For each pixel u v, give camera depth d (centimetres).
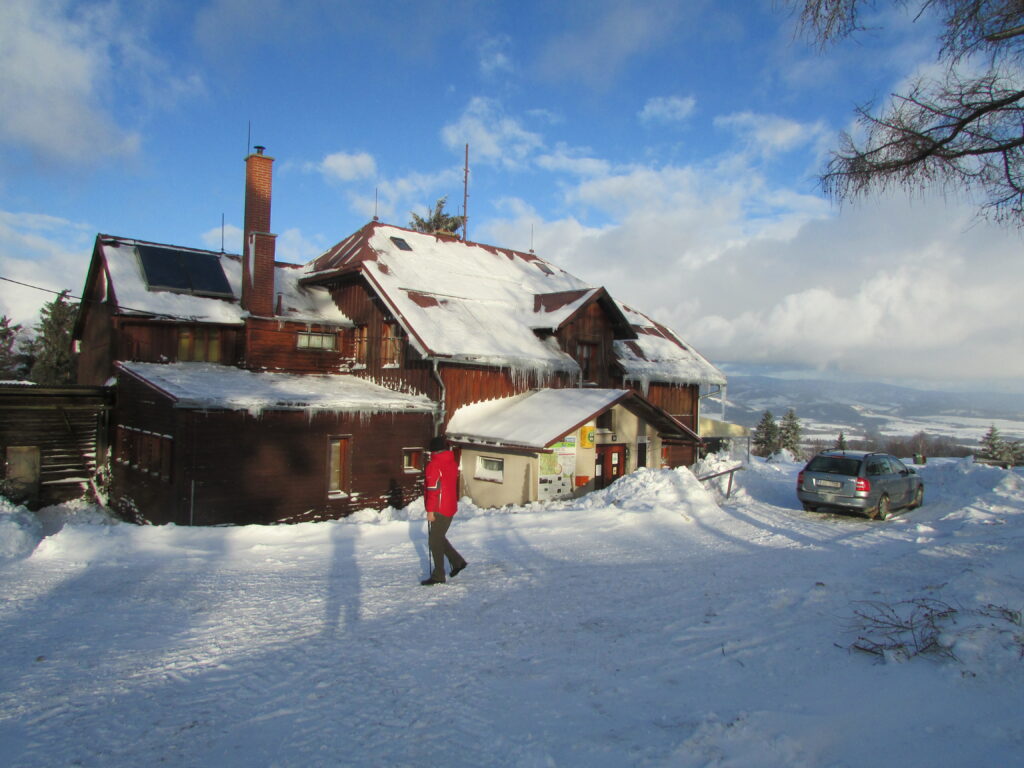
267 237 2000
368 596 728
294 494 1608
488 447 1789
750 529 1262
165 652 552
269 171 2058
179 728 413
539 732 399
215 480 1487
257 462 1551
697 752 362
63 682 488
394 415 1791
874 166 684
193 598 723
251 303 1969
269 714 432
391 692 464
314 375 2050
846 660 503
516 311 2248
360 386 1969
